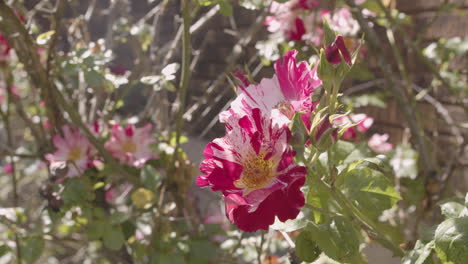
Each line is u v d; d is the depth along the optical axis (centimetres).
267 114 76
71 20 151
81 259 165
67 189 120
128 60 152
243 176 72
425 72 193
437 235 73
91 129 129
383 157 77
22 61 119
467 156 175
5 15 107
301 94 75
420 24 194
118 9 150
